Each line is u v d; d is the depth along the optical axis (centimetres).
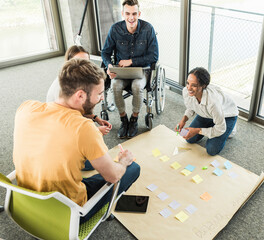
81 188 121
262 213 181
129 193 197
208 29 308
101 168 115
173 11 331
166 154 235
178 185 203
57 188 113
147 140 253
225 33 297
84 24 450
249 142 247
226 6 284
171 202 189
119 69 237
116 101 254
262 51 237
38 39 469
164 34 356
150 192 198
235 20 283
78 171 113
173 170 217
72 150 107
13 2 421
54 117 111
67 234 116
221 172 212
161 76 272
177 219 177
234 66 303
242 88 307
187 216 178
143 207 185
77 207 110
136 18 236
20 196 121
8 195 127
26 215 127
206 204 186
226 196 191
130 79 264
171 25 342
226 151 237
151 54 251
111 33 255
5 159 241
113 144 255
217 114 204
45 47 482
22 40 453
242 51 290
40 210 119
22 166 114
